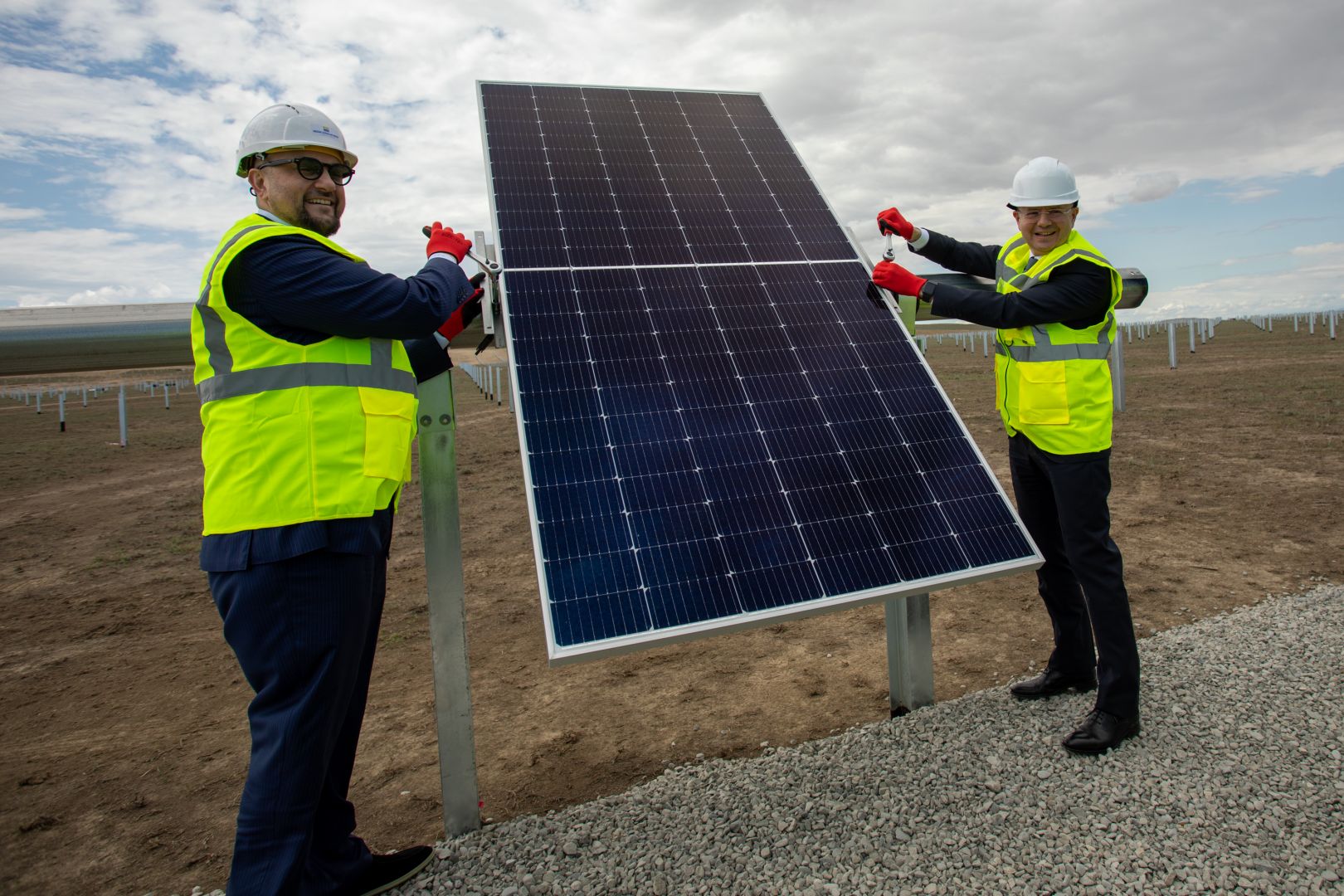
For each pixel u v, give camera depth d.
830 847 3.47
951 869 3.26
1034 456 4.44
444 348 3.67
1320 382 20.38
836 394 4.27
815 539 3.65
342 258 2.93
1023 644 6.20
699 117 5.72
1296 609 5.98
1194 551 8.07
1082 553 4.15
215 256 2.84
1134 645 4.09
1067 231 4.24
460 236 3.56
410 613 7.90
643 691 5.86
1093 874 3.17
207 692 6.27
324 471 2.82
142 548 10.95
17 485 16.25
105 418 31.75
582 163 4.99
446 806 3.83
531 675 6.29
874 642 6.55
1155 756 3.99
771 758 4.40
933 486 4.04
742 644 6.71
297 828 2.76
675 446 3.75
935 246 4.98
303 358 2.86
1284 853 3.22
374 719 5.62
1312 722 4.21
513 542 10.38
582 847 3.64
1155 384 22.50
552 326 3.99
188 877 3.93
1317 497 9.69
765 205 5.24
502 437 19.89
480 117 5.09
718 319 4.37
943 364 35.34
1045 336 4.24
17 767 5.11
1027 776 3.88
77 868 4.04
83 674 6.66
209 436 2.86
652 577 3.32
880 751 4.25
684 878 3.34
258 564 2.74
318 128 3.06
